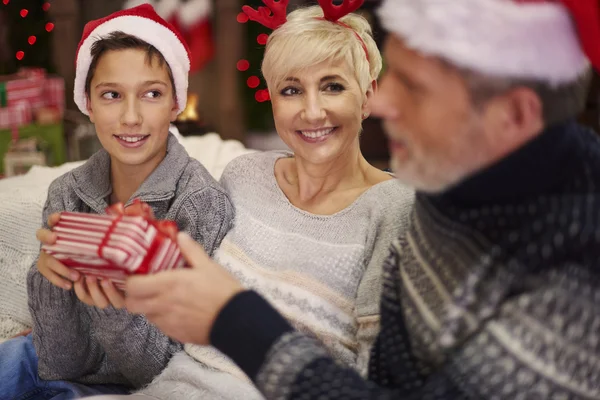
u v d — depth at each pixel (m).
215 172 1.90
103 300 1.03
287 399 0.76
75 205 1.38
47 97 2.88
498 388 0.69
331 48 1.21
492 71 0.68
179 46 1.36
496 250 0.70
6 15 3.25
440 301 0.77
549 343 0.67
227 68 4.40
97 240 0.93
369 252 1.23
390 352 0.89
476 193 0.73
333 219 1.29
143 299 0.85
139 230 0.93
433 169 0.75
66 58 4.02
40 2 3.33
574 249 0.68
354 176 1.35
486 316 0.70
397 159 0.80
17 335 1.56
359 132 1.34
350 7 1.23
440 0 0.69
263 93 4.37
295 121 1.26
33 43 3.34
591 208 0.69
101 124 1.31
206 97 4.49
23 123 2.77
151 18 1.34
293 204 1.36
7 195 1.67
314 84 1.24
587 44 0.69
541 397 0.68
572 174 0.71
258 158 1.45
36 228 1.64
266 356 0.78
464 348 0.71
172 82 1.36
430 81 0.72
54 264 1.05
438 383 0.72
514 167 0.71
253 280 1.28
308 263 1.24
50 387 1.37
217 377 1.20
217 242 1.35
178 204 1.32
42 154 2.72
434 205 0.80
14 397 1.37
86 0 4.03
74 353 1.33
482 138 0.72
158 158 1.38
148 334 1.29
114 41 1.27
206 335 0.84
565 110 0.71
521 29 0.67
